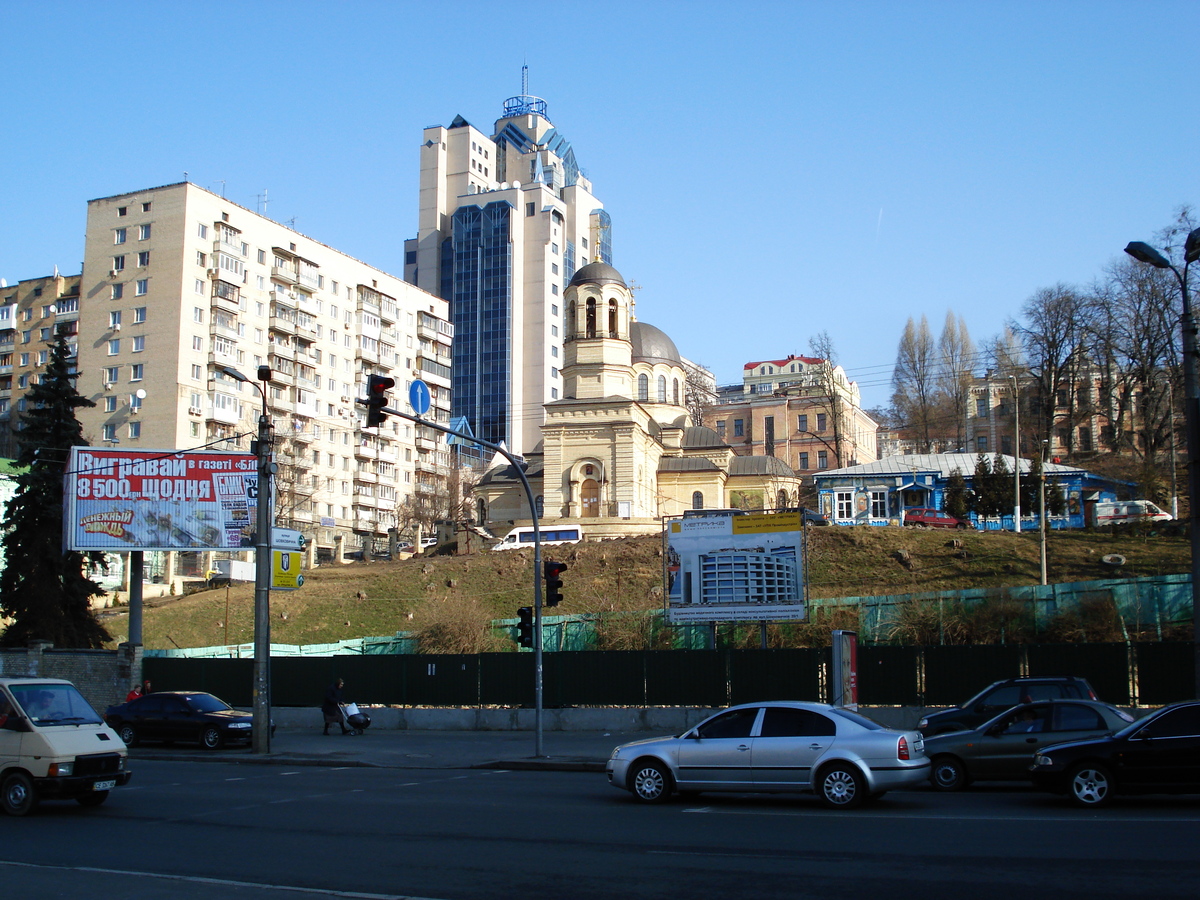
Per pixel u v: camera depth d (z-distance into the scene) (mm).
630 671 38781
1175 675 33156
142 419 93938
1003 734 21422
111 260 97438
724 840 15383
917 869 12961
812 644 45656
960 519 72000
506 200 162250
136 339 95438
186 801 20875
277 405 102500
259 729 31406
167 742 34500
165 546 46625
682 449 89000
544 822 17453
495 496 86562
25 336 115062
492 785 23594
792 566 39531
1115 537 61969
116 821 18172
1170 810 17766
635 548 66250
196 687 44812
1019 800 19750
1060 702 21594
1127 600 43938
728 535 40500
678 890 12109
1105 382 89875
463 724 39531
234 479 47844
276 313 103250
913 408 116062
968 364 115875
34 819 18422
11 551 51469
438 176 166250
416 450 121562
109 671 44406
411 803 20219
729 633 46688
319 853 14852
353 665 43062
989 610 44219
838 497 79562
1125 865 12945
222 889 12500
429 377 124250
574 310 81062
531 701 40000
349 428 111875
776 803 19516
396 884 12719
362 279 116125
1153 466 74875
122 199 97750
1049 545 60844
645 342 91188
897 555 60188
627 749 20031
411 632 53531
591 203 181250
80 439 53719
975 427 115562
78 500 46062
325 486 107812
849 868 13125
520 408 157500
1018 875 12477
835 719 18938
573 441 77875
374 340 115938
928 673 35781
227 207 99625
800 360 164625
